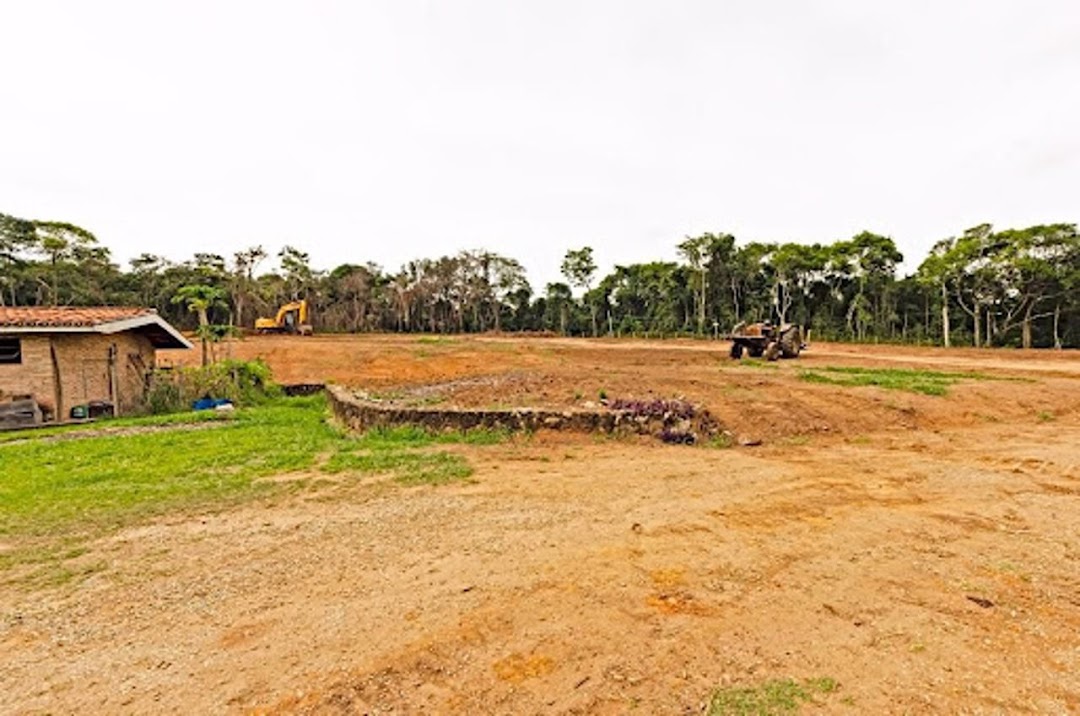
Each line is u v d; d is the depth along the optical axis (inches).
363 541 199.0
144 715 110.8
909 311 2164.1
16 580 173.9
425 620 142.1
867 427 402.6
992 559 177.5
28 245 1872.5
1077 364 869.8
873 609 145.7
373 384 776.3
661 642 130.5
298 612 148.9
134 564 184.7
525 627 137.6
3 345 524.4
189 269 2212.1
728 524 210.2
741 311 2258.9
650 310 2532.0
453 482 273.9
